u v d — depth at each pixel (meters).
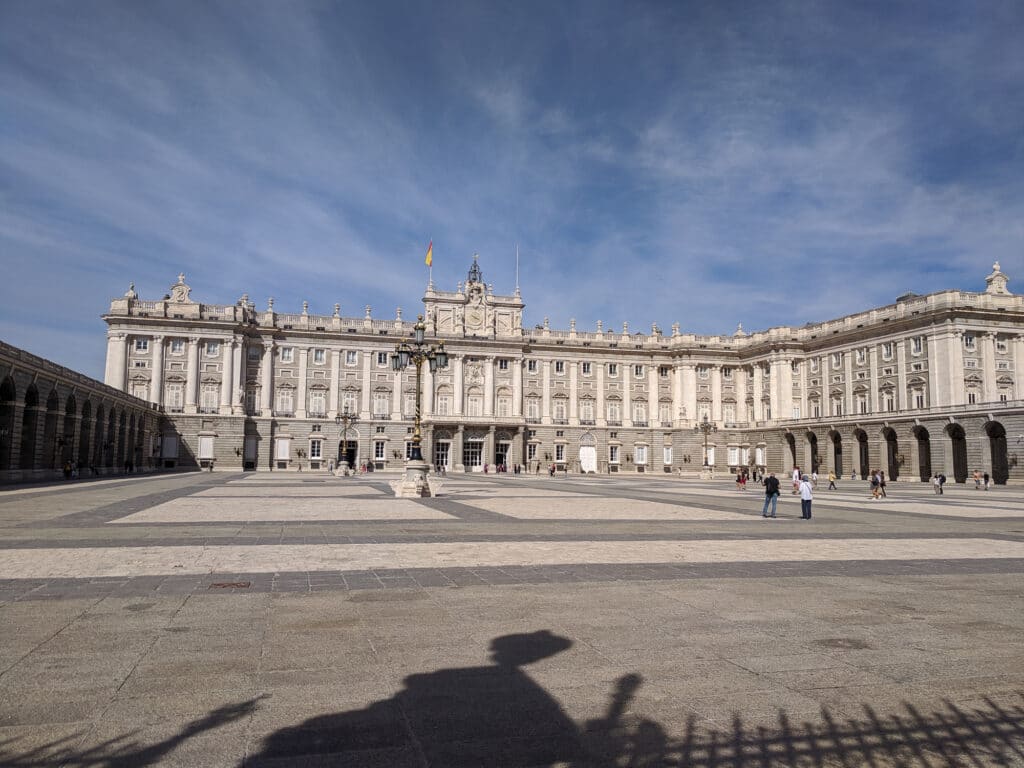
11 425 51.22
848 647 9.28
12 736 6.23
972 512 35.12
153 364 98.00
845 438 93.75
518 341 112.25
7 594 11.76
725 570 15.14
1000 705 7.37
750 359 115.00
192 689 7.42
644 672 8.19
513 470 108.12
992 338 85.44
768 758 6.11
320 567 14.70
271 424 103.00
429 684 7.70
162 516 25.52
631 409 117.69
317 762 5.86
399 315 110.94
